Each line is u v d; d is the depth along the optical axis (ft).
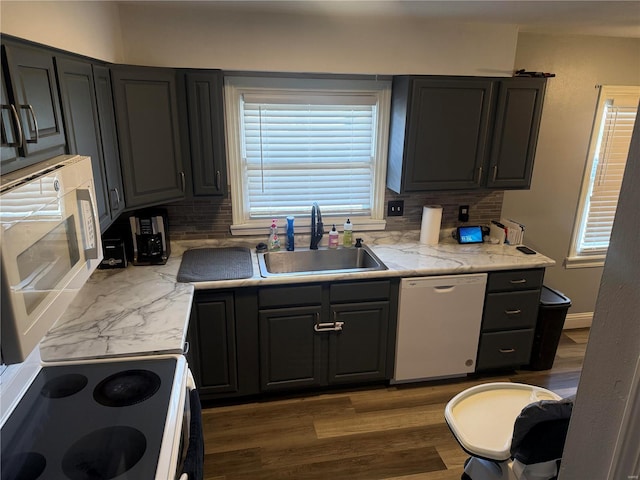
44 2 5.15
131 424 4.75
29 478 4.04
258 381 9.36
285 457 8.20
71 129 5.52
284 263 10.28
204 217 10.14
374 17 8.93
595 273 12.58
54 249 3.94
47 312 3.75
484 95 9.41
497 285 9.63
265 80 9.54
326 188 10.69
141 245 9.20
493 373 10.71
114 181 7.28
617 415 1.94
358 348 9.53
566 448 2.31
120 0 7.79
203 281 8.41
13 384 5.13
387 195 10.84
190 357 8.67
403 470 7.96
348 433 8.79
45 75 4.78
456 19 8.98
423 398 9.78
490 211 11.40
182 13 8.49
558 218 11.84
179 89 8.50
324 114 10.12
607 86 10.98
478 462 5.88
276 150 10.18
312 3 7.79
